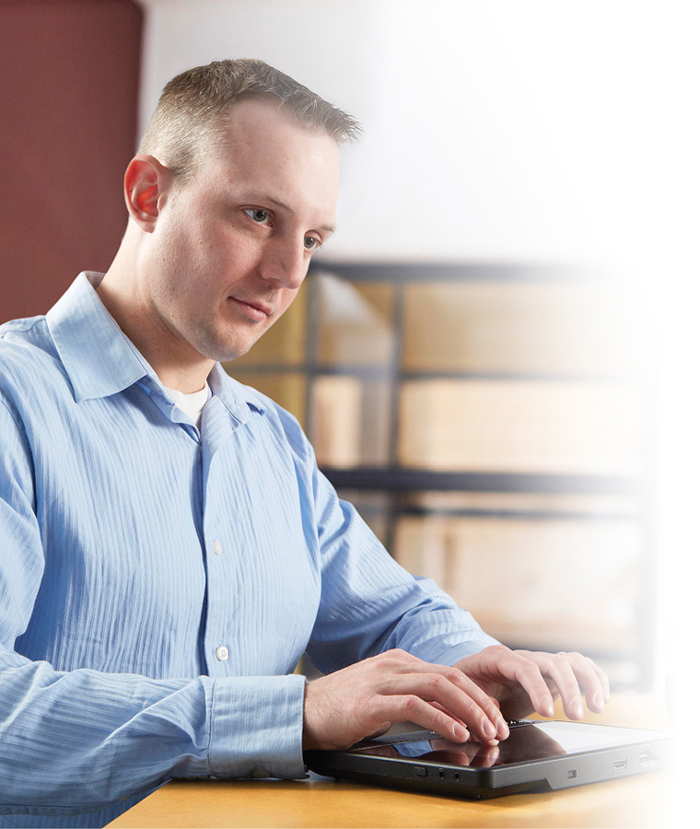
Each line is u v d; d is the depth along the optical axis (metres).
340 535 1.10
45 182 2.54
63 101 2.62
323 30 3.09
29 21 2.46
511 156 3.14
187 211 0.88
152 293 0.91
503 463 3.28
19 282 2.43
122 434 0.87
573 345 3.26
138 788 0.64
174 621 0.85
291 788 0.62
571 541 3.23
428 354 3.33
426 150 3.15
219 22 3.06
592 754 0.63
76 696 0.65
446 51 3.11
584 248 3.17
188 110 0.90
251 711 0.65
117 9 2.89
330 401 3.33
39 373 0.85
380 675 0.67
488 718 0.65
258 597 0.92
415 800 0.58
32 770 0.64
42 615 0.80
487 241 3.17
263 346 3.34
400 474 3.31
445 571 3.28
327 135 0.90
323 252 3.25
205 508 0.90
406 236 3.18
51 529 0.80
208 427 0.95
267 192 0.85
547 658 0.79
